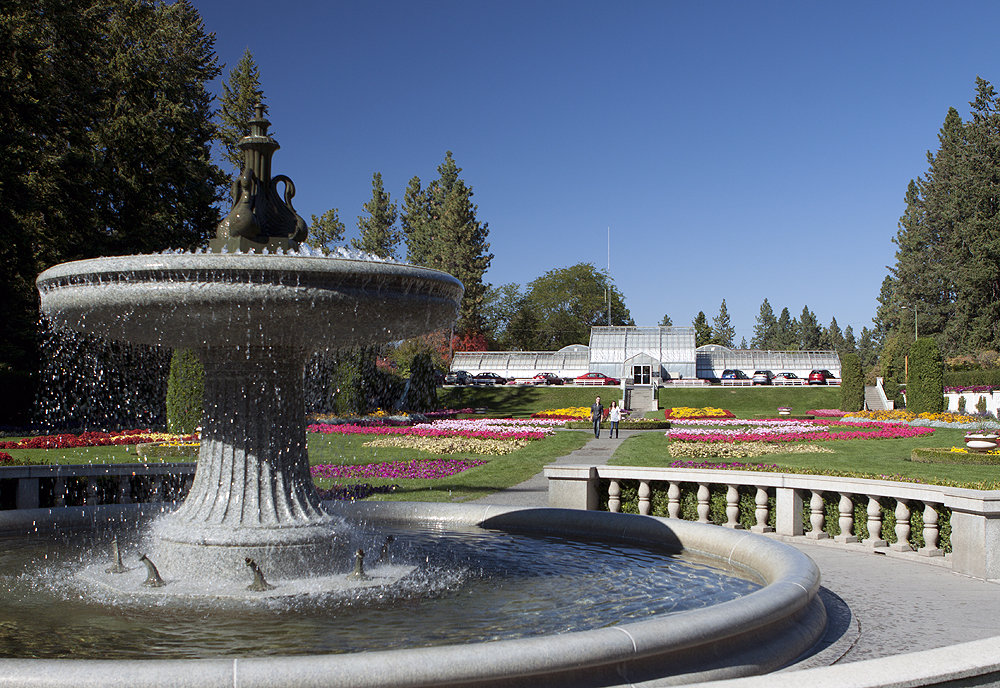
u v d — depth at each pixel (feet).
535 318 329.93
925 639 16.51
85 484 37.58
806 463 62.28
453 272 267.18
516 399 187.73
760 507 31.09
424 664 10.84
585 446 83.35
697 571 22.08
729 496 31.73
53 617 16.97
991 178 202.28
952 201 212.64
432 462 63.31
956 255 206.18
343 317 18.15
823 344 436.35
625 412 154.71
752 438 88.58
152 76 122.11
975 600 20.33
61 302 18.75
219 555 20.06
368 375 122.72
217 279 16.79
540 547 25.77
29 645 14.96
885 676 10.41
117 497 38.65
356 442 84.07
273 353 21.34
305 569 20.57
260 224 21.68
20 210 98.94
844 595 20.95
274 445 21.31
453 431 96.27
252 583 19.31
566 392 193.26
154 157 118.42
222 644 15.06
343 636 15.64
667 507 33.09
